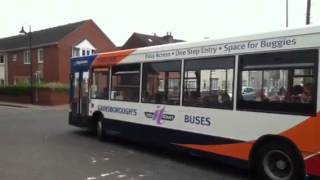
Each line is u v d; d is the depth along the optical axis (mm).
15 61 57031
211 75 9984
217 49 9844
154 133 11867
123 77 13461
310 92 7879
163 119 11500
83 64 16156
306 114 7926
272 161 8602
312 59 7875
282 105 8359
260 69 8820
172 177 9234
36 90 41688
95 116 15211
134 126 12797
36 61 53938
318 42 7793
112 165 10492
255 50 8945
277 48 8492
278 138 8438
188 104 10617
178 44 11039
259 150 8820
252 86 8984
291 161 8203
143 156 11781
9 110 32875
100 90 14891
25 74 55469
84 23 53750
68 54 52125
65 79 51750
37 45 53188
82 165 10461
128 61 13203
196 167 10328
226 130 9539
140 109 12500
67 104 41344
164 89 11508
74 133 16938
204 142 10117
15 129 18438
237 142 9266
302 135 7984
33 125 20250
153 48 12008
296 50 8148
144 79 12375
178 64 11008
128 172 9711
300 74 8070
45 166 10328
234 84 9375
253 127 8914
